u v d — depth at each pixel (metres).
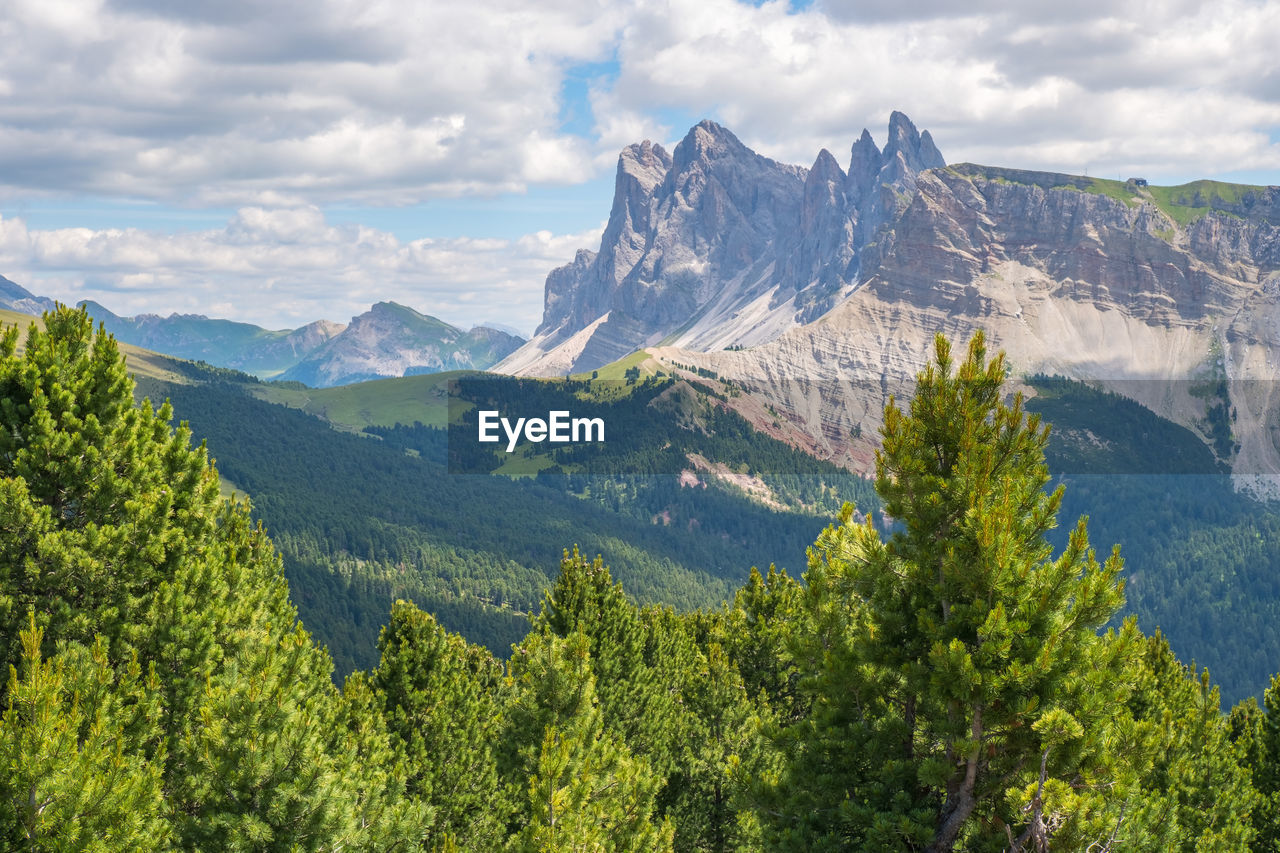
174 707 24.62
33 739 17.58
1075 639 20.08
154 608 25.72
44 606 24.48
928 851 21.28
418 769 35.59
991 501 21.31
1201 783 29.44
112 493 26.31
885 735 22.39
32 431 25.88
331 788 21.56
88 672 22.52
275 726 21.28
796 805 23.06
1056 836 19.50
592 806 29.98
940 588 21.31
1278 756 37.22
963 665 19.48
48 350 26.91
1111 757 20.11
